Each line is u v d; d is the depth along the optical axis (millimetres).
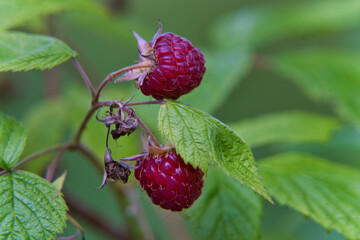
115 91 390
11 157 282
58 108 387
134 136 349
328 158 389
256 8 452
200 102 355
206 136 270
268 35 434
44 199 272
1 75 444
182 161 278
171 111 272
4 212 268
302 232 395
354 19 433
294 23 433
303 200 322
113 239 363
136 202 337
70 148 308
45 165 374
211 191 319
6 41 291
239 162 269
